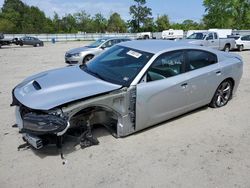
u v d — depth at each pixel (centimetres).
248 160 350
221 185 298
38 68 1132
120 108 374
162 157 352
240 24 6006
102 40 1270
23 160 341
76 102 331
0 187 289
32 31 8762
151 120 409
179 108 445
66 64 1267
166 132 425
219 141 400
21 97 345
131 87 374
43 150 364
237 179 310
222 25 5947
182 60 439
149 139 399
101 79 385
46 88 348
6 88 722
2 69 1102
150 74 393
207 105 543
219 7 5894
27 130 317
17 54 1941
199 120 477
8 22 8256
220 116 498
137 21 8838
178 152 365
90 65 446
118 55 438
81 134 374
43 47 2978
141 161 342
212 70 483
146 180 304
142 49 427
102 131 419
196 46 476
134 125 395
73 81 369
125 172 319
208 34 1689
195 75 449
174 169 326
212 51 504
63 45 3469
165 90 404
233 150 375
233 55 564
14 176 308
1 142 386
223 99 546
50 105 315
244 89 710
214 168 330
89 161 340
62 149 365
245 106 558
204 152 367
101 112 393
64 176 310
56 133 313
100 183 298
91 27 9562
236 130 440
